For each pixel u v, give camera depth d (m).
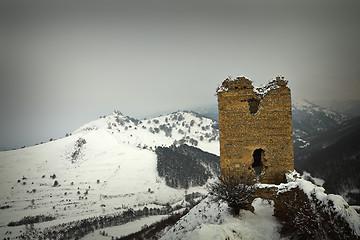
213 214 21.14
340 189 79.62
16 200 192.25
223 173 22.09
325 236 13.02
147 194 185.88
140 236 65.12
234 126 21.88
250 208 19.36
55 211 165.38
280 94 21.34
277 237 15.62
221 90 22.08
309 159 106.88
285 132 21.27
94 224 127.31
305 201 15.62
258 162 28.48
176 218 68.75
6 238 121.50
